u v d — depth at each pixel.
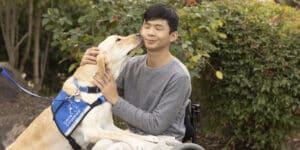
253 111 4.85
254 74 4.75
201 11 4.44
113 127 3.16
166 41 3.02
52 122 3.12
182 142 3.25
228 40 4.84
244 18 4.86
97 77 3.06
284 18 4.99
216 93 5.12
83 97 3.03
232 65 4.87
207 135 5.55
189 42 4.24
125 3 4.41
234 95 4.95
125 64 3.26
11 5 6.41
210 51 4.66
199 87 5.38
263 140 4.93
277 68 4.67
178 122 3.16
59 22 4.45
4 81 5.86
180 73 3.03
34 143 3.16
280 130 4.88
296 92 4.62
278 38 4.71
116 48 3.10
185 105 3.19
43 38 6.87
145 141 2.91
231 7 4.96
